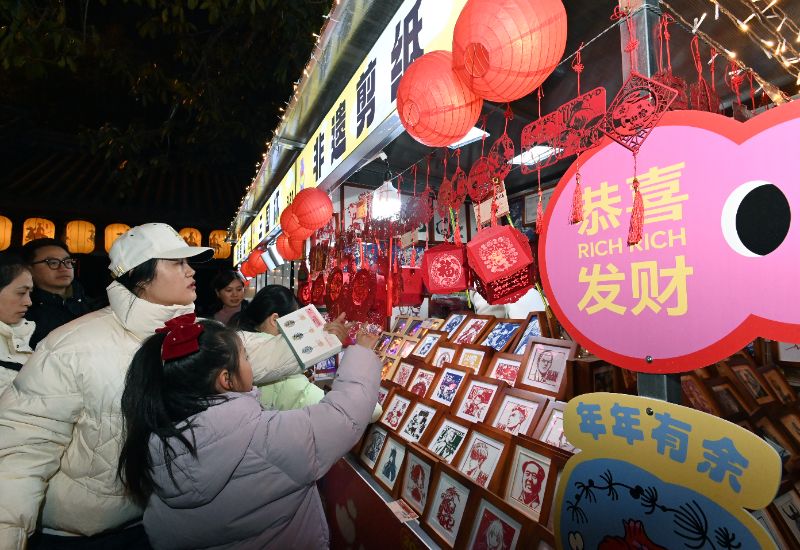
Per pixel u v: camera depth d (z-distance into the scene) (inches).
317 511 63.9
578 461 45.6
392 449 92.1
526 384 79.7
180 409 48.6
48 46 219.9
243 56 322.7
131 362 52.6
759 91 80.3
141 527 64.4
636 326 41.0
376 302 100.9
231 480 49.6
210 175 404.5
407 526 73.3
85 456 55.8
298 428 52.0
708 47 66.1
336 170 106.3
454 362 100.7
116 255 63.7
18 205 282.0
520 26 37.4
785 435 66.2
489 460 71.2
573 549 45.1
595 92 44.7
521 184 149.4
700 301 36.3
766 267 32.4
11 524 46.2
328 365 152.7
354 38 85.4
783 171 31.7
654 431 39.6
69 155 357.1
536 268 87.3
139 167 320.8
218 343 53.1
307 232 125.5
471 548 63.7
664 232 38.8
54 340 56.1
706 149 36.2
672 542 37.1
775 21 54.8
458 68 43.9
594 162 45.2
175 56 317.4
